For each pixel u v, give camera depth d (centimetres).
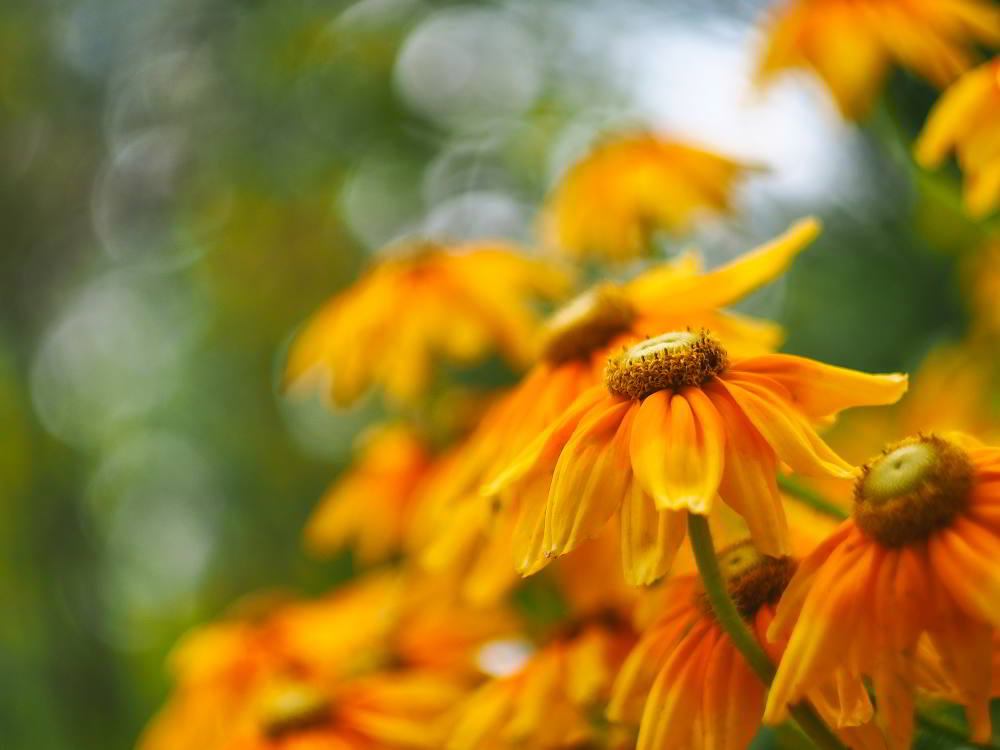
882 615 43
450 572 58
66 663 120
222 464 146
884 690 43
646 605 50
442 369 74
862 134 83
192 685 65
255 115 144
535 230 125
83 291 162
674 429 45
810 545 48
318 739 57
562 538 45
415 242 67
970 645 43
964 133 54
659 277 54
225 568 142
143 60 146
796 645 43
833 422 48
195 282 165
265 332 151
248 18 140
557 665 52
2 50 144
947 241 77
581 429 46
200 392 157
